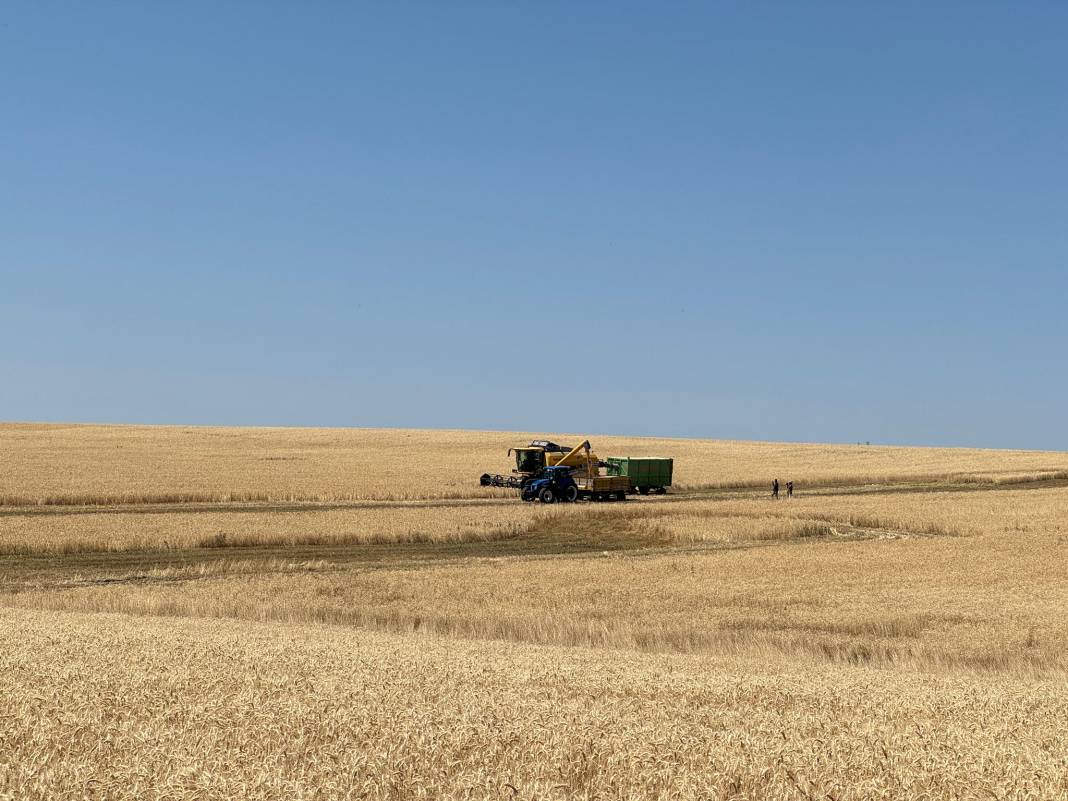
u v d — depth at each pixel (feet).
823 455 399.65
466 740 30.96
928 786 27.53
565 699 41.09
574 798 26.20
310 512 177.47
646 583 105.60
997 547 137.90
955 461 371.56
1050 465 347.56
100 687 39.45
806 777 28.09
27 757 28.17
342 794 25.70
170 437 412.16
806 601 94.89
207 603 89.40
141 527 150.10
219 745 30.09
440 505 212.64
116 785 25.66
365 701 37.99
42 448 339.77
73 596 94.07
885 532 170.60
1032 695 46.85
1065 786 28.12
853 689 46.83
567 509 189.16
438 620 83.10
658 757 29.48
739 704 41.52
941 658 69.10
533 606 91.45
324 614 86.33
